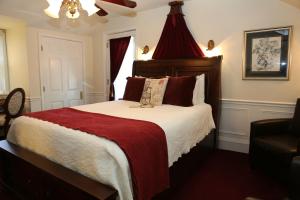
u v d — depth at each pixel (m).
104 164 1.50
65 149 1.76
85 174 1.60
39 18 3.87
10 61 4.45
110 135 1.63
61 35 4.45
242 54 3.19
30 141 2.10
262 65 3.06
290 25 2.81
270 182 2.43
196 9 3.52
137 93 3.46
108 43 4.72
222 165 2.88
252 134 2.64
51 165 1.79
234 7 3.19
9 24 4.02
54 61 4.39
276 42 2.92
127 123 1.98
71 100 4.77
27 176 1.99
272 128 2.64
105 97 4.91
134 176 1.50
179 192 2.22
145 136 1.72
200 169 2.76
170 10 3.68
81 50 4.86
